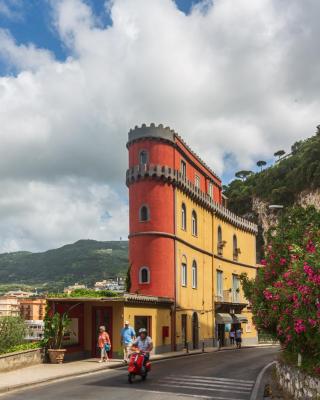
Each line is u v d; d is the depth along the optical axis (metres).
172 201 38.31
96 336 27.88
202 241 45.00
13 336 27.86
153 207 37.28
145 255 36.75
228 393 15.58
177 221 38.78
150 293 36.03
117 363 24.17
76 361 25.16
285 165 133.38
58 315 24.61
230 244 53.22
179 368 23.22
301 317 11.05
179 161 40.56
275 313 14.45
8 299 146.75
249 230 58.88
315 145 123.69
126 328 24.72
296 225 17.81
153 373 20.81
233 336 48.91
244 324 54.25
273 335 18.00
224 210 51.31
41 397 14.53
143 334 18.42
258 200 134.38
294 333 12.68
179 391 15.78
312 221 17.34
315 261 10.51
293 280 11.98
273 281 17.64
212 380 18.67
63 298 25.84
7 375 19.17
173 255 37.59
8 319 28.75
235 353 36.16
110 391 15.59
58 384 17.64
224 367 23.84
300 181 121.25
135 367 17.80
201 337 42.69
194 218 43.78
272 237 18.47
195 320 41.62
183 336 38.53
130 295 28.30
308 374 11.79
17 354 21.39
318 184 114.81
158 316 33.53
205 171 48.62
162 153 38.25
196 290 42.31
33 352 22.92
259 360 28.48
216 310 46.91
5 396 14.86
